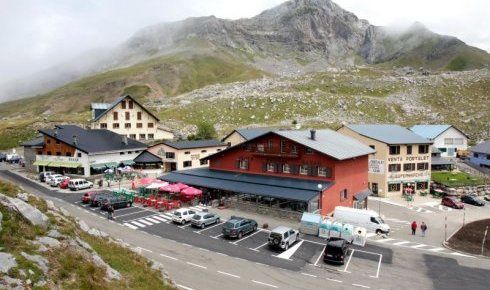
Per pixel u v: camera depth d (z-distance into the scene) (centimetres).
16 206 2255
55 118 17788
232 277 3531
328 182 5991
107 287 2136
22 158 11156
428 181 8531
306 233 4997
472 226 5831
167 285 2716
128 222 5288
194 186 6906
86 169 8606
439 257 4359
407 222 6075
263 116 17762
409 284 3566
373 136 8244
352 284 3516
